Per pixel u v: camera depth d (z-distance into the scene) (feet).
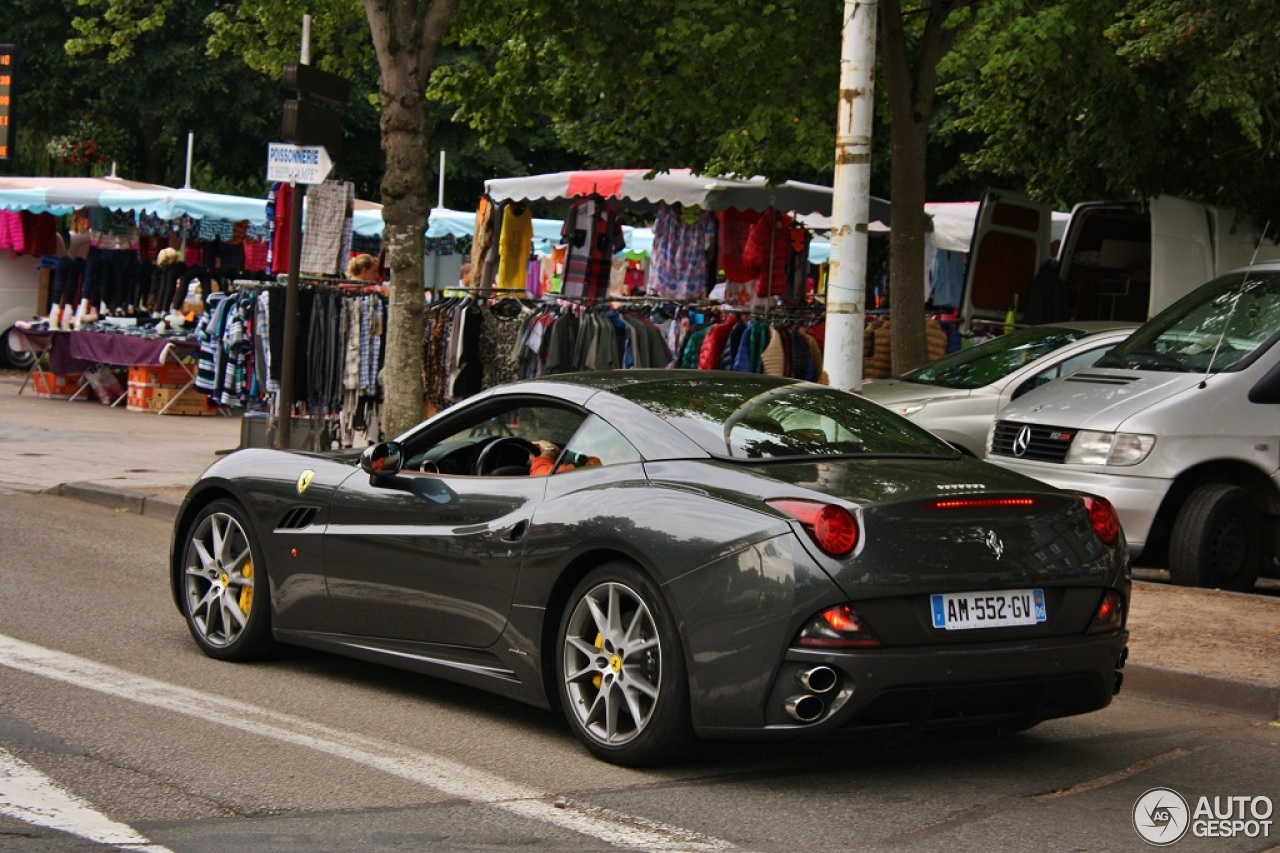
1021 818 16.75
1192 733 21.45
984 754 19.72
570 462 19.97
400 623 21.27
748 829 15.99
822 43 48.03
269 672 23.38
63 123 121.29
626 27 48.67
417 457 22.58
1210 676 23.16
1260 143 46.50
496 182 51.29
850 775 18.38
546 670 19.21
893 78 42.75
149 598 29.17
